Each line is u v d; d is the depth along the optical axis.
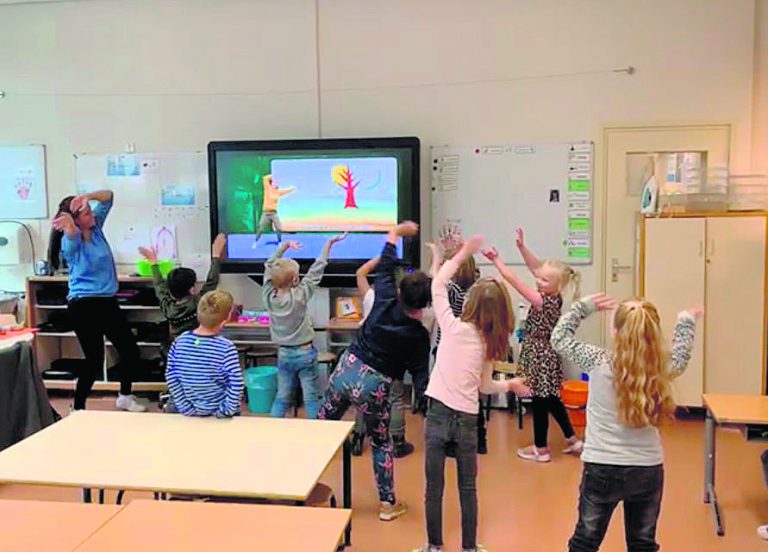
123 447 2.53
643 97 5.10
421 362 3.23
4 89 5.82
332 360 5.08
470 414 2.78
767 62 4.87
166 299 4.66
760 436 3.10
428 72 5.34
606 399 2.38
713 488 3.49
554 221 5.28
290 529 1.93
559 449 4.31
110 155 5.74
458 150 5.34
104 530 1.93
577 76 5.16
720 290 4.74
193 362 2.85
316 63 5.46
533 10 5.18
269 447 2.53
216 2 5.53
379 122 5.43
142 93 5.67
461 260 3.00
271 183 5.35
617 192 5.20
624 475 2.34
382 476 3.33
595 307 2.59
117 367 5.42
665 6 5.02
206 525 1.96
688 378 4.80
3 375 3.65
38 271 5.73
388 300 3.21
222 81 5.57
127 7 5.62
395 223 5.21
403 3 5.32
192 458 2.43
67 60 5.73
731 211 4.78
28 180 5.85
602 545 3.06
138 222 5.75
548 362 4.05
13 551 1.82
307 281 4.12
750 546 3.06
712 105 5.03
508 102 5.26
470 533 2.82
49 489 3.69
